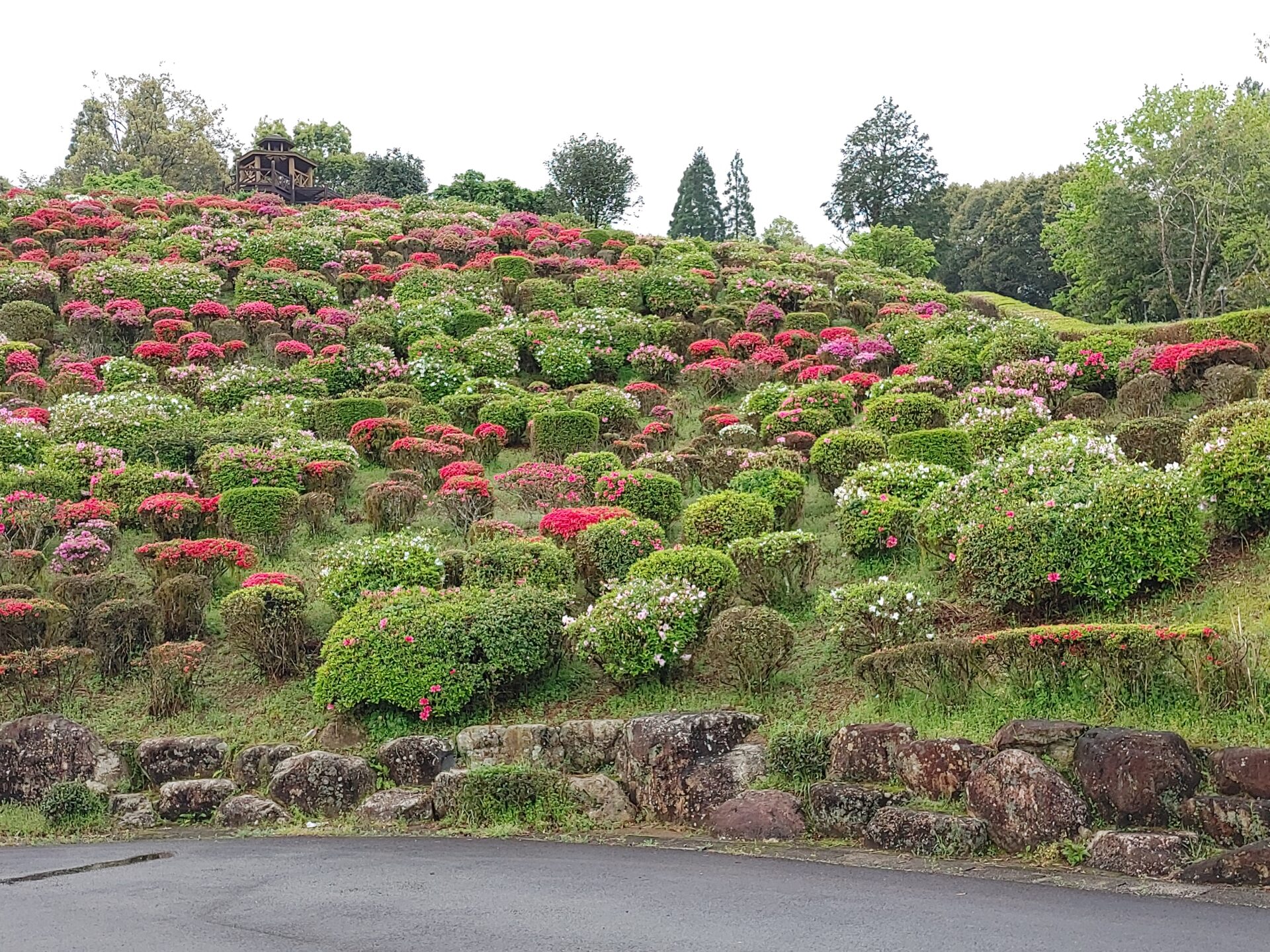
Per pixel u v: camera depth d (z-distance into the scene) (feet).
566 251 87.92
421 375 57.06
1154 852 18.21
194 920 17.15
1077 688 23.47
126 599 34.99
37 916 17.71
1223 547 29.43
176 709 31.24
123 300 65.77
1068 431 37.11
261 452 43.78
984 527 29.43
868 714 25.90
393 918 16.90
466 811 25.84
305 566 39.32
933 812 21.29
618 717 28.81
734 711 26.61
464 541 40.68
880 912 16.43
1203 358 43.39
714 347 61.67
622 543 34.47
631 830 24.86
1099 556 27.35
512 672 29.91
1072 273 118.93
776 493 37.93
